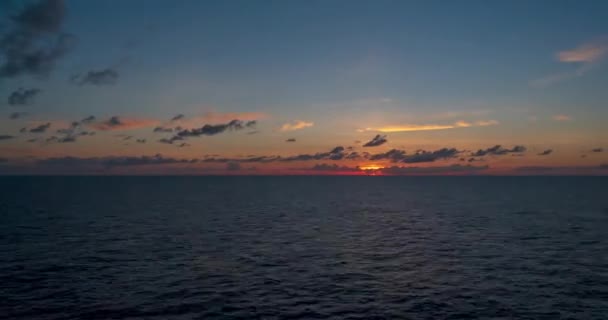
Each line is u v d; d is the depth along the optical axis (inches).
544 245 1530.5
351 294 952.3
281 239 1674.5
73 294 928.9
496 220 2299.5
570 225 2060.8
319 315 821.9
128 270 1144.8
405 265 1226.0
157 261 1257.4
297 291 973.2
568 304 879.7
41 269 1142.3
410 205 3353.8
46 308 840.3
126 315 808.9
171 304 874.8
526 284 1026.7
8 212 2524.6
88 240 1593.3
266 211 2832.2
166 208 2942.9
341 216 2541.8
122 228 1919.3
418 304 884.0
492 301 899.4
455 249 1466.5
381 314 826.2
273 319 798.5
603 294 946.7
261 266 1210.6
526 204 3361.2
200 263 1239.5
